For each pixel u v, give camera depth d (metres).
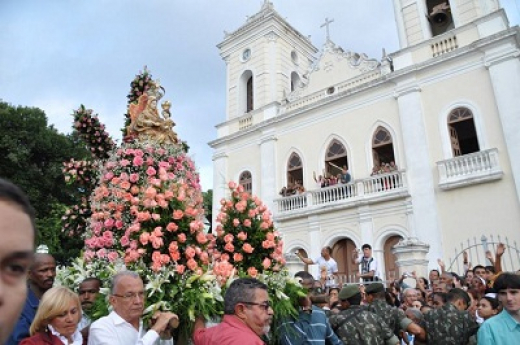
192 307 3.51
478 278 6.21
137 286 3.18
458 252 12.72
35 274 3.88
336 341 4.00
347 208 15.52
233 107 21.67
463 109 13.91
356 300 4.40
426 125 14.52
